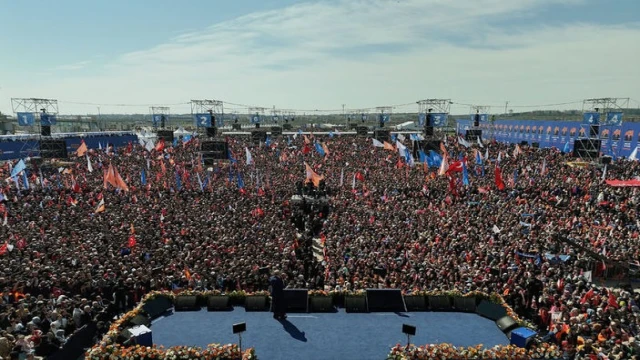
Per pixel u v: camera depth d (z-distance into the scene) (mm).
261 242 29062
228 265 23969
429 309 20016
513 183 48500
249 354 15023
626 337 16875
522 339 16109
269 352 16031
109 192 45219
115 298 20453
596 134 65188
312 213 41000
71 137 90188
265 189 47469
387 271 24438
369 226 33625
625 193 41781
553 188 45562
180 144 87438
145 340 16031
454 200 43125
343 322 18641
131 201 41500
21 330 16703
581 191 44062
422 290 20750
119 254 25984
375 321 18781
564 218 35312
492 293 19781
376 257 26000
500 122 106250
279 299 18891
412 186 48719
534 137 91250
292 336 17312
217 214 36469
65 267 23391
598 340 16797
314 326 18234
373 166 62219
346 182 52969
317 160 67812
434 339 17188
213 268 23219
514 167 58094
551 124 84938
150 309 19219
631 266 26984
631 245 28906
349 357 15750
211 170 60000
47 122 61250
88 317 18359
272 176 56844
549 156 64812
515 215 35719
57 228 31188
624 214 35781
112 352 15258
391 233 31609
